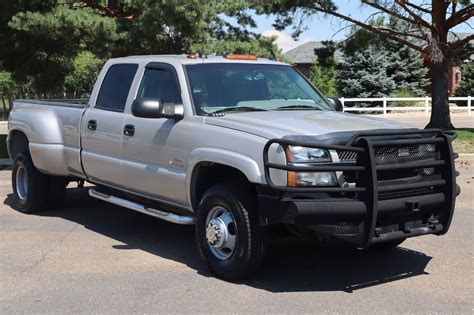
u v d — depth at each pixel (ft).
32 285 18.33
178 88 20.84
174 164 20.34
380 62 124.26
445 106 65.87
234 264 18.19
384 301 16.97
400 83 130.21
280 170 16.89
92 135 24.27
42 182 27.86
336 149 16.67
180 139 20.04
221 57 22.54
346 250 22.39
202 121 19.56
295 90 22.84
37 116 26.96
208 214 19.10
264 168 17.12
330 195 16.98
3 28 52.16
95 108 24.62
